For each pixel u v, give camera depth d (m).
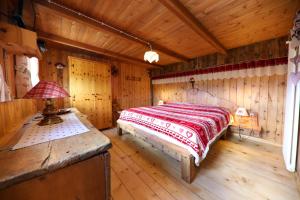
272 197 1.43
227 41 2.86
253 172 1.86
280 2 1.67
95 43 2.98
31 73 2.15
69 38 2.71
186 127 1.78
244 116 3.00
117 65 4.49
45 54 3.10
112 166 2.07
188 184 1.66
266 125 2.89
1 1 1.29
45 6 1.62
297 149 1.77
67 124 1.42
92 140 0.95
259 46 2.90
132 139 3.21
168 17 2.00
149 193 1.53
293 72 1.74
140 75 5.23
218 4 1.71
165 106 3.71
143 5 1.73
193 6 1.74
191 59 4.23
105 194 0.89
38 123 1.44
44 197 0.67
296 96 1.72
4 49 1.29
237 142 2.92
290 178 1.71
